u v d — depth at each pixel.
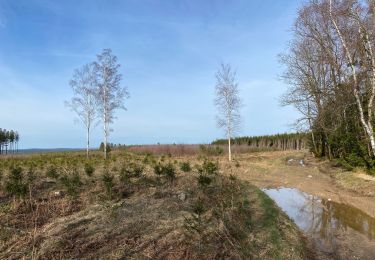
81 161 17.66
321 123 22.03
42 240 6.35
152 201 9.27
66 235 6.57
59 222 7.30
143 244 6.47
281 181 18.31
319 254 7.85
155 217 7.90
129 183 10.91
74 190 9.23
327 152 26.64
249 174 20.39
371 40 16.56
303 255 7.45
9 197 9.02
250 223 8.64
